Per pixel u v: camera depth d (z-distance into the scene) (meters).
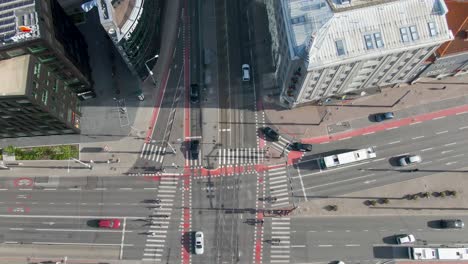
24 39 81.00
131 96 112.19
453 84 110.06
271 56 113.75
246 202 103.25
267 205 102.81
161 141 108.44
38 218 104.94
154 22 105.56
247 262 99.31
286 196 103.31
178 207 103.75
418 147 105.75
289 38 83.94
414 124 107.38
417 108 108.44
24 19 82.06
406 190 102.81
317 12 83.06
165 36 116.69
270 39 114.12
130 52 95.38
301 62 84.25
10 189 107.38
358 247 99.44
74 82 102.38
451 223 98.69
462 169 103.94
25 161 108.75
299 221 101.44
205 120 109.50
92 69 114.62
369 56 82.31
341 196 102.94
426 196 101.50
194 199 104.06
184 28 117.44
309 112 109.06
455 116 107.75
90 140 109.50
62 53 90.75
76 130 108.00
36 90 87.00
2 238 103.94
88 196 105.75
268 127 107.69
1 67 85.31
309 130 107.69
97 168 107.38
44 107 90.56
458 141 105.81
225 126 108.88
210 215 102.75
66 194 106.25
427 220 100.69
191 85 110.75
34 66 86.06
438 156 104.94
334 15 81.94
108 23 85.31
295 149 106.12
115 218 103.62
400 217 101.06
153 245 101.44
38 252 102.50
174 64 114.38
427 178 103.56
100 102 112.31
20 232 104.19
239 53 114.81
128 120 110.50
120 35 87.06
